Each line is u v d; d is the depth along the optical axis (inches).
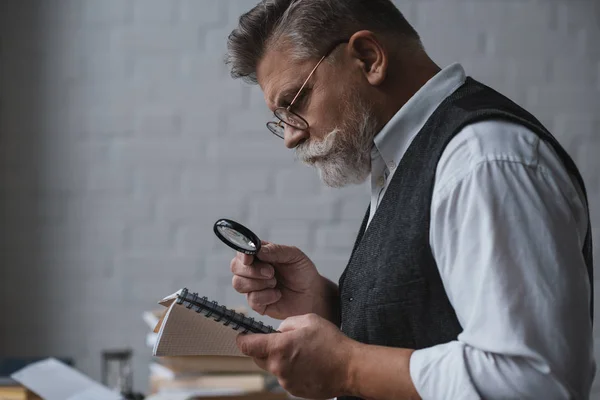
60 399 64.4
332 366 39.6
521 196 36.9
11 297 106.3
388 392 38.3
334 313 54.6
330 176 47.0
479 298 36.1
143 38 106.7
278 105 46.8
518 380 35.2
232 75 49.6
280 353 40.1
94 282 106.4
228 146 105.8
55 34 106.7
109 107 106.6
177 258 106.0
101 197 106.5
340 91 45.5
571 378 35.6
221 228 50.5
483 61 103.7
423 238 40.3
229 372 74.9
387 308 42.0
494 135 38.7
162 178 106.1
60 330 106.4
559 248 36.6
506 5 103.7
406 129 45.0
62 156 106.6
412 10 104.3
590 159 102.9
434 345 40.9
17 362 74.7
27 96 106.6
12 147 106.5
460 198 37.8
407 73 46.1
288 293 54.2
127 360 82.4
